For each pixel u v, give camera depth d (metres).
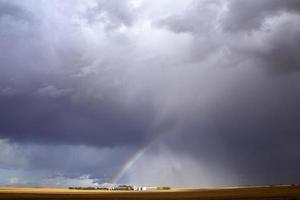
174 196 62.69
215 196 58.50
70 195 66.31
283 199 44.62
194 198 53.75
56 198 54.28
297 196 47.34
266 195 54.50
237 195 59.22
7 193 71.69
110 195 68.44
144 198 55.78
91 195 67.75
